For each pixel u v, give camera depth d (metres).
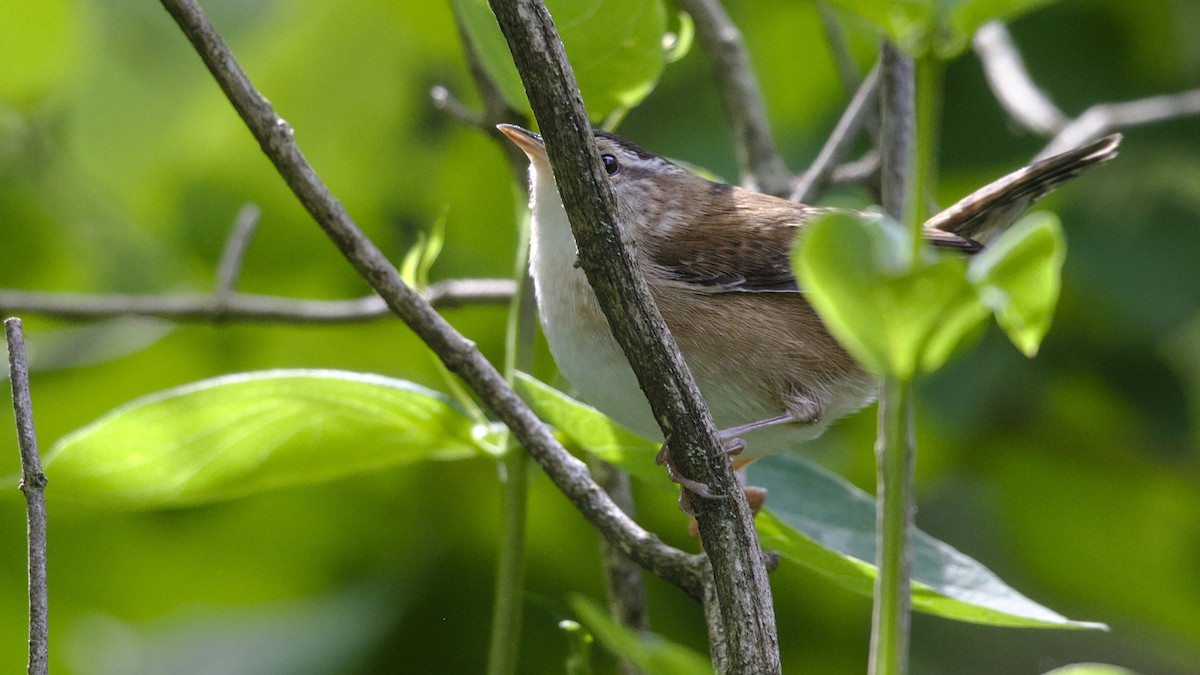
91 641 11.02
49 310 9.76
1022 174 8.56
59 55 11.17
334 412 6.55
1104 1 11.55
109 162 11.39
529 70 4.75
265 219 11.74
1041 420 11.80
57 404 11.46
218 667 10.31
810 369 7.84
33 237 11.62
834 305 3.95
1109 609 12.58
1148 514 12.22
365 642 10.15
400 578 10.48
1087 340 11.18
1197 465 11.68
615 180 8.21
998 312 3.96
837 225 3.74
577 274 7.38
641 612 7.62
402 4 11.28
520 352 7.40
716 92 11.61
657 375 5.02
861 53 11.98
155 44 11.20
